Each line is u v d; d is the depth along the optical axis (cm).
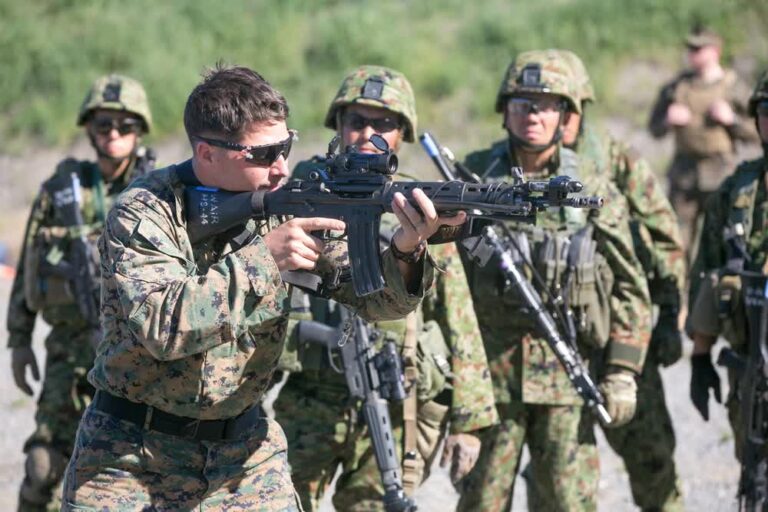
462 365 1243
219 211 870
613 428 1520
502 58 4472
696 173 2720
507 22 4578
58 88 4741
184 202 881
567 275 1374
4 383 2397
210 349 863
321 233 862
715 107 2695
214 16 4953
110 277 863
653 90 4231
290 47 4750
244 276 820
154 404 879
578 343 1414
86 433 890
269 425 945
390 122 1302
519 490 1803
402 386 1188
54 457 1480
